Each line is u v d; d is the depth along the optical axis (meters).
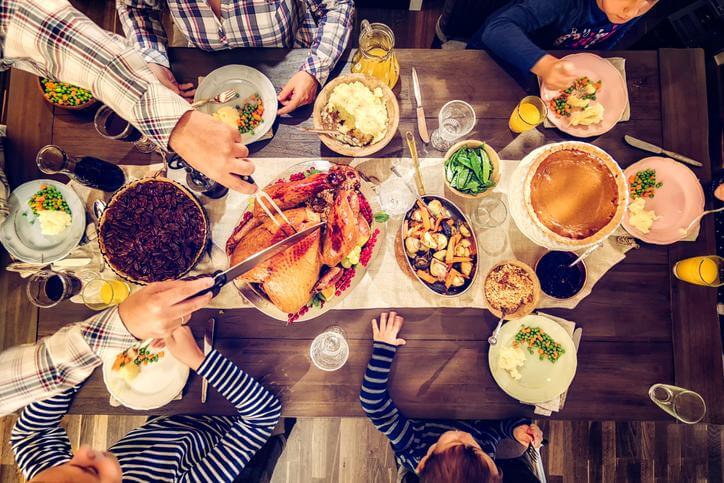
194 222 1.36
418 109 1.47
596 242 1.21
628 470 2.49
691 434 2.50
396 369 1.46
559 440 2.51
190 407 1.44
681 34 2.12
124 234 1.32
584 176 1.25
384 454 2.50
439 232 1.41
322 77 1.51
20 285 1.45
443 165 1.43
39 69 1.15
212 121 1.12
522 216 1.32
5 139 1.49
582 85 1.46
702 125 1.51
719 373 1.44
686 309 1.46
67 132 1.50
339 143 1.41
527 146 1.50
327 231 1.35
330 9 1.60
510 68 1.54
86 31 1.08
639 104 1.52
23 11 1.04
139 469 1.39
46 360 1.06
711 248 1.46
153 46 1.52
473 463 1.39
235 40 1.62
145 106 1.10
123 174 1.49
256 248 1.33
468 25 2.14
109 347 1.07
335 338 1.46
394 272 1.46
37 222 1.42
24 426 1.44
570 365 1.42
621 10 1.51
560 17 1.67
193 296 1.07
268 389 1.46
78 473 1.06
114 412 1.44
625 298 1.47
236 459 1.46
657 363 1.46
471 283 1.39
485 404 1.45
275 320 1.47
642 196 1.46
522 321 1.45
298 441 2.51
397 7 2.72
